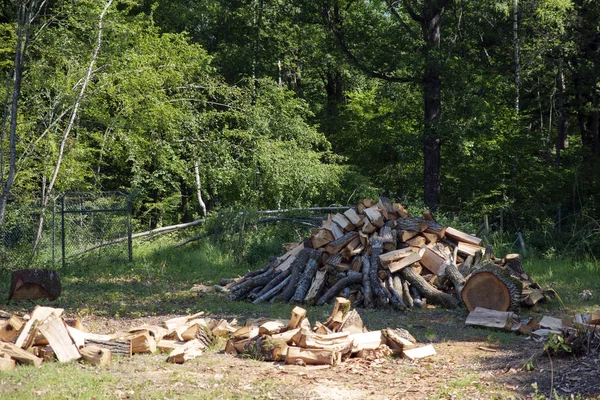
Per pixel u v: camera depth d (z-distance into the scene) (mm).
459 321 10516
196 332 8539
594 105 27406
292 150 26031
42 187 19562
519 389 6566
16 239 17156
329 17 24281
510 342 8984
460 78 22719
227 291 13344
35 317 8164
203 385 6730
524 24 26391
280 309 11500
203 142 24938
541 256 18672
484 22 26797
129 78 20953
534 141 25266
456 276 11891
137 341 8031
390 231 12742
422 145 24469
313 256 12641
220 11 28922
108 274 16312
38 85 17312
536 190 23281
